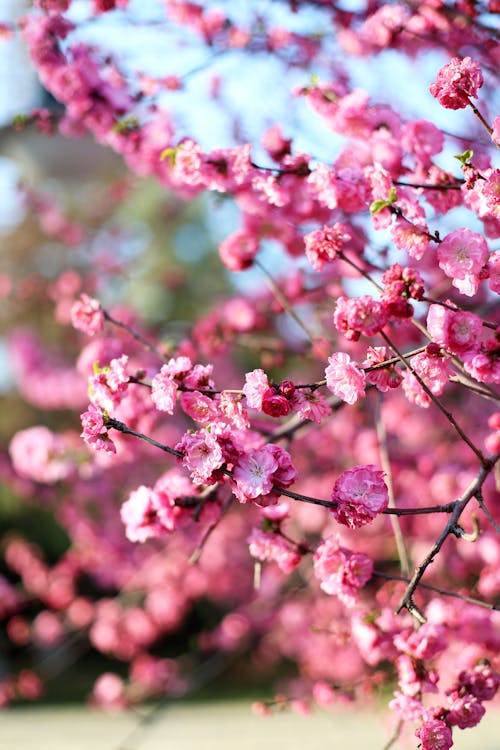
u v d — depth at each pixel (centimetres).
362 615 286
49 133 402
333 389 215
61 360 883
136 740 798
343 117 294
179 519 286
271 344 457
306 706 392
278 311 450
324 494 612
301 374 585
